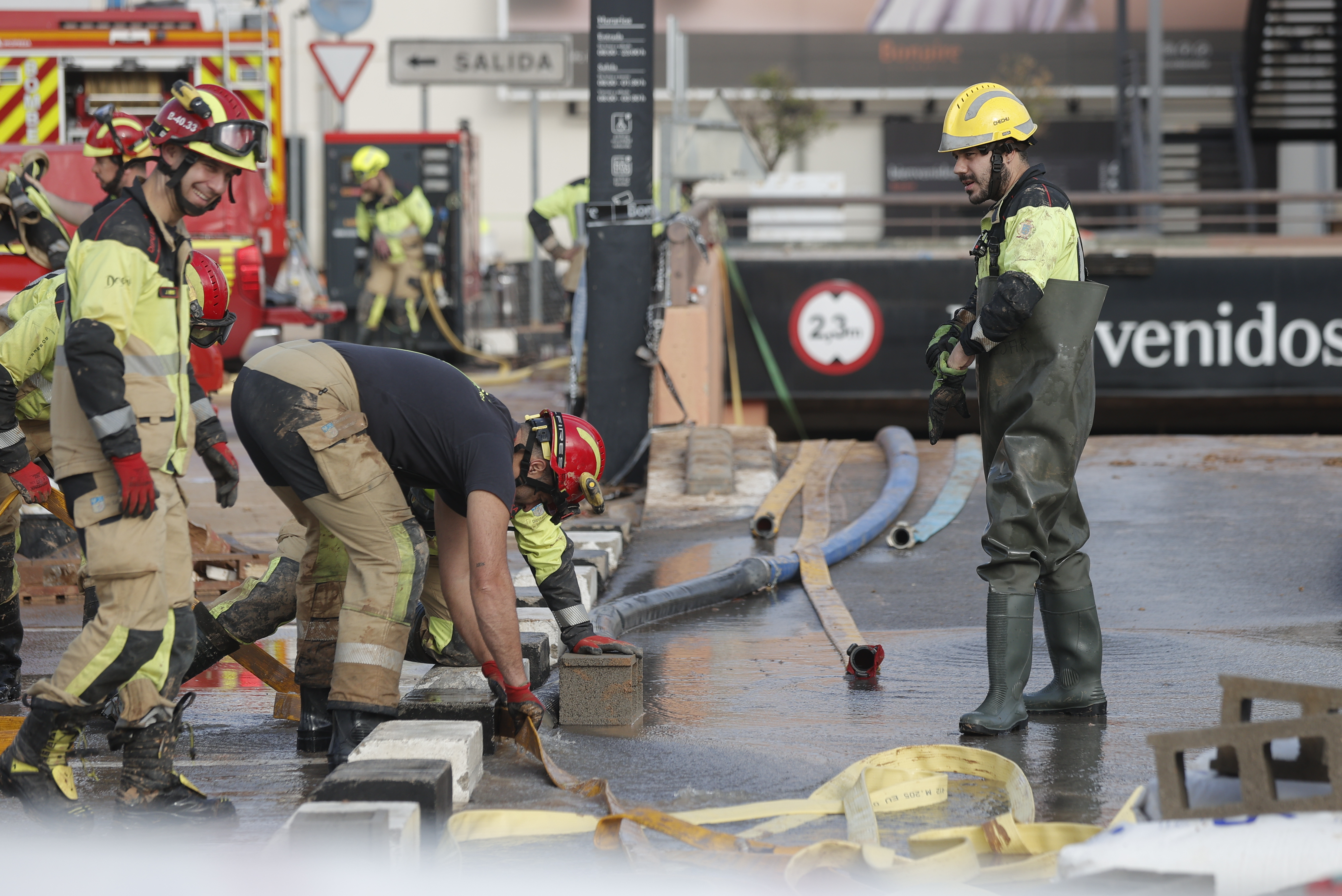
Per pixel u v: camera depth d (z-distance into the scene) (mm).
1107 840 10625
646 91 34438
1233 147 101875
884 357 54531
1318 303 54125
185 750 16234
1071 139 116500
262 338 46031
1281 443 40438
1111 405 57438
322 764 15680
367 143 64062
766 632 22641
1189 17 113688
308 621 16047
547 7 113875
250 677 20250
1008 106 16344
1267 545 28641
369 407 15000
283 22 107000
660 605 23328
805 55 115125
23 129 53844
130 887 11641
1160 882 10391
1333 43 98062
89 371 12555
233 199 13656
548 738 16406
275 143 54688
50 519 26359
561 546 16984
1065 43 114625
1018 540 16562
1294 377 54469
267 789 14680
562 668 17000
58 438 13281
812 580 26094
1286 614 23391
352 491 14781
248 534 29594
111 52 53688
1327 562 27094
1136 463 37688
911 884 11531
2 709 18312
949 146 16453
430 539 17359
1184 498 33156
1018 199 16297
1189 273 54281
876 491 34438
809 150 117875
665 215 41156
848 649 20188
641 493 35062
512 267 89000
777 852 12203
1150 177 91500
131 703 13266
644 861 12102
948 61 115125
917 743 16266
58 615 24516
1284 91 98000
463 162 65438
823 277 54281
